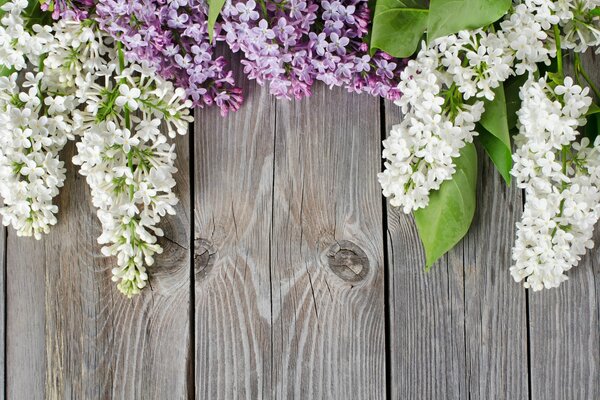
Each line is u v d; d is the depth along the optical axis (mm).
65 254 775
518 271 727
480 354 777
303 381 777
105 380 777
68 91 733
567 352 777
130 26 698
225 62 729
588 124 739
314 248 774
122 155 723
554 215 706
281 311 776
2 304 778
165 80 722
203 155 772
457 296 776
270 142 772
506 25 688
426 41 713
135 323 776
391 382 777
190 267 774
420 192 713
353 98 771
